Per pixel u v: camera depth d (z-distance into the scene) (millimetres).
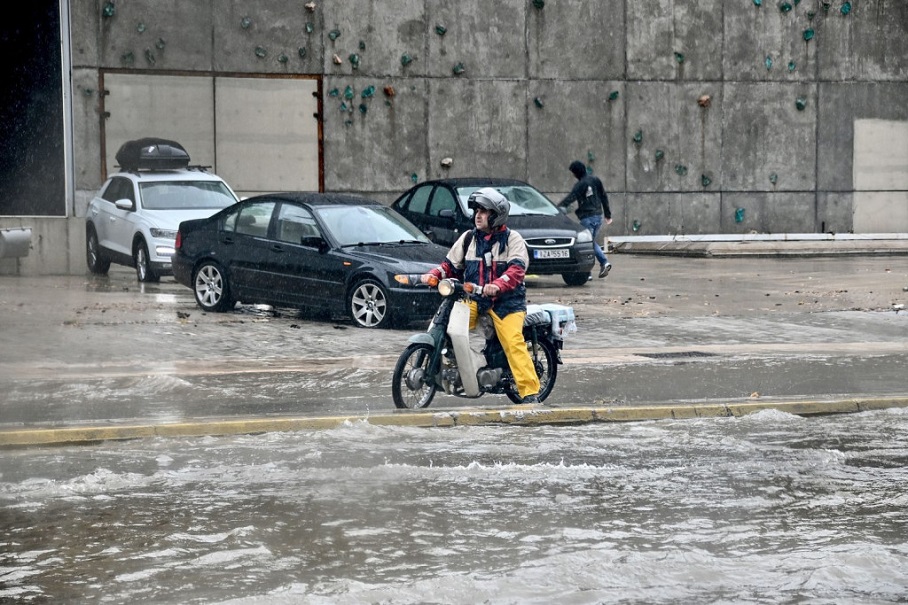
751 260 39875
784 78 46500
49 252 32719
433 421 13523
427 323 23203
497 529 9211
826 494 10414
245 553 8555
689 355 18891
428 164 43156
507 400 15172
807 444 12656
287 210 23922
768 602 7574
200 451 11945
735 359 18453
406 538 8953
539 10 43875
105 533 9055
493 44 43531
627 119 45062
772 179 46625
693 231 45938
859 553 8562
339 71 42125
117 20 39875
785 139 46688
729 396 15250
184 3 40531
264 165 41594
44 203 38812
